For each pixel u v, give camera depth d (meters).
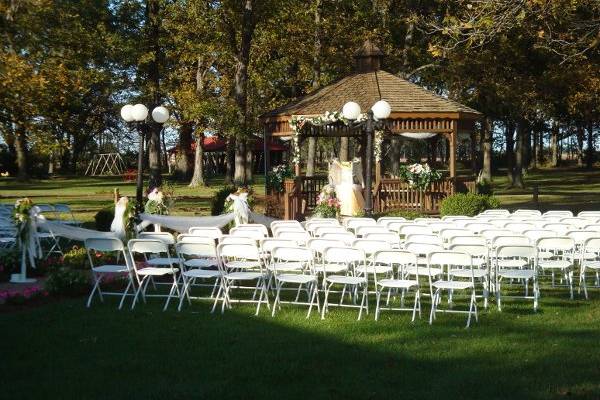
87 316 8.58
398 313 8.95
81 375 6.09
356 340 7.38
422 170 21.58
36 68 17.70
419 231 10.95
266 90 35.06
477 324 8.20
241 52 27.08
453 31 14.45
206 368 6.32
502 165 68.81
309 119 20.88
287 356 6.70
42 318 8.44
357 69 24.50
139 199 16.16
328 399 5.43
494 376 6.04
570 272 9.89
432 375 6.09
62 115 17.69
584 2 15.00
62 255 13.65
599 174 53.66
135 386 5.78
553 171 60.22
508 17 13.94
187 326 8.05
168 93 33.34
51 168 68.38
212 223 15.77
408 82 23.48
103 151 76.06
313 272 8.86
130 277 9.25
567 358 6.62
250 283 11.24
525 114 36.28
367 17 31.36
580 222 12.59
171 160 73.25
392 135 23.05
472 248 8.78
